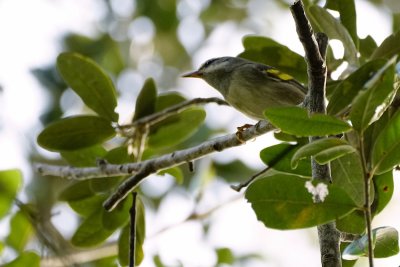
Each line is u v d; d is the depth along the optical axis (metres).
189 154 9.71
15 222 12.52
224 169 15.14
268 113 6.43
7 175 12.54
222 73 12.87
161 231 13.92
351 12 10.10
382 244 7.39
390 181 8.12
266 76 11.93
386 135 6.70
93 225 11.03
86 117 11.08
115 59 17.62
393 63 5.89
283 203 6.73
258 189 6.77
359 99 6.12
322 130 6.43
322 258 7.06
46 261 11.56
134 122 11.34
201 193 14.88
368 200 6.09
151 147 11.76
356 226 7.85
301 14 6.72
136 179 9.68
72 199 11.20
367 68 6.68
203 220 14.75
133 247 8.99
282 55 10.84
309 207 6.70
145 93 11.44
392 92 6.24
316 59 6.88
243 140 9.41
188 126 11.77
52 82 16.42
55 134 11.06
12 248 12.48
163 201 15.02
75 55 10.94
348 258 7.02
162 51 17.95
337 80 9.55
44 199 14.93
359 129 6.32
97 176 10.77
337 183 8.21
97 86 11.07
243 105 12.20
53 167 11.41
